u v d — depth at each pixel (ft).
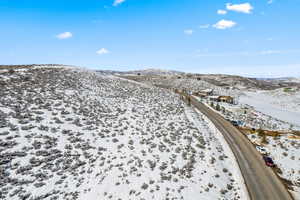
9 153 44.39
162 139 71.31
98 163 50.21
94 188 41.47
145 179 46.60
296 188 55.88
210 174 54.60
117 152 56.90
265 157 69.51
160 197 41.27
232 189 51.24
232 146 81.76
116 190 41.83
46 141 53.01
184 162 57.41
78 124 68.03
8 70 104.53
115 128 73.36
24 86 87.35
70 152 51.98
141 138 68.74
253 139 91.86
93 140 60.90
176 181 47.57
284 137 96.37
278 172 63.98
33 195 36.29
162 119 95.35
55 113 70.79
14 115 60.23
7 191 35.60
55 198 36.94
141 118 90.79
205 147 72.13
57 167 45.29
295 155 75.97
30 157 45.57
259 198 49.37
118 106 102.06
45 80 105.09
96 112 84.28
